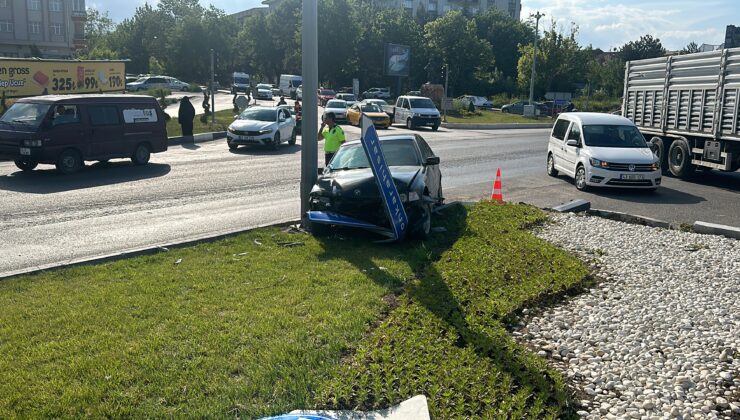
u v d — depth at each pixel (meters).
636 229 10.31
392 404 4.41
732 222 11.61
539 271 7.67
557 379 4.76
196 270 7.64
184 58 83.50
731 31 17.86
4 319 5.94
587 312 6.39
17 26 84.88
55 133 16.22
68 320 5.91
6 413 4.21
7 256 8.66
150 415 4.21
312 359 5.01
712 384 4.79
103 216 11.39
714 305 6.57
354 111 35.56
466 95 70.31
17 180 15.41
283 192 14.21
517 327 6.03
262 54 83.19
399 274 7.56
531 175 18.00
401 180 9.45
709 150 15.91
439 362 4.97
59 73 29.30
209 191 14.23
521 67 66.69
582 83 78.00
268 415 4.25
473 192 14.90
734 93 14.80
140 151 18.50
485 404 4.40
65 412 4.23
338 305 6.32
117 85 32.88
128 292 6.77
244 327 5.70
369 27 77.12
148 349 5.21
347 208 9.38
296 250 8.73
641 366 5.11
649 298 6.79
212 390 4.53
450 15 74.06
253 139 22.95
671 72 17.42
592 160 14.84
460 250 8.66
